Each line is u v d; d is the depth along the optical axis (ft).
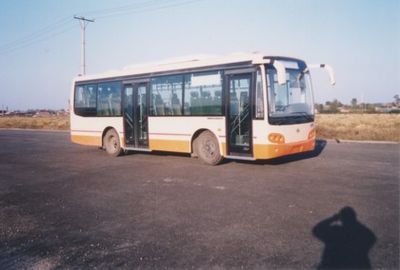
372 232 18.13
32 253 17.11
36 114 395.34
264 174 33.22
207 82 38.70
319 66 37.91
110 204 24.89
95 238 18.62
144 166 40.19
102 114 51.01
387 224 19.22
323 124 115.96
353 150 49.70
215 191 27.43
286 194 25.84
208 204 23.94
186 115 40.68
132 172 36.68
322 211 21.67
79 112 54.39
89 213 23.00
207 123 38.70
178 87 41.55
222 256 15.83
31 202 26.30
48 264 15.87
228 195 26.09
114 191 28.63
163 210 22.95
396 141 62.13
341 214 21.02
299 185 28.48
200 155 39.83
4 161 49.26
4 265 15.96
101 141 51.29
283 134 34.35
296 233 18.24
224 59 37.32
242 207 22.99
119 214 22.50
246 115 35.42
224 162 40.68
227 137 37.06
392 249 16.07
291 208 22.44
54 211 23.76
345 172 33.30
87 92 53.21
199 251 16.44
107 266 15.38
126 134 48.34
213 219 20.81
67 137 93.35
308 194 25.67
